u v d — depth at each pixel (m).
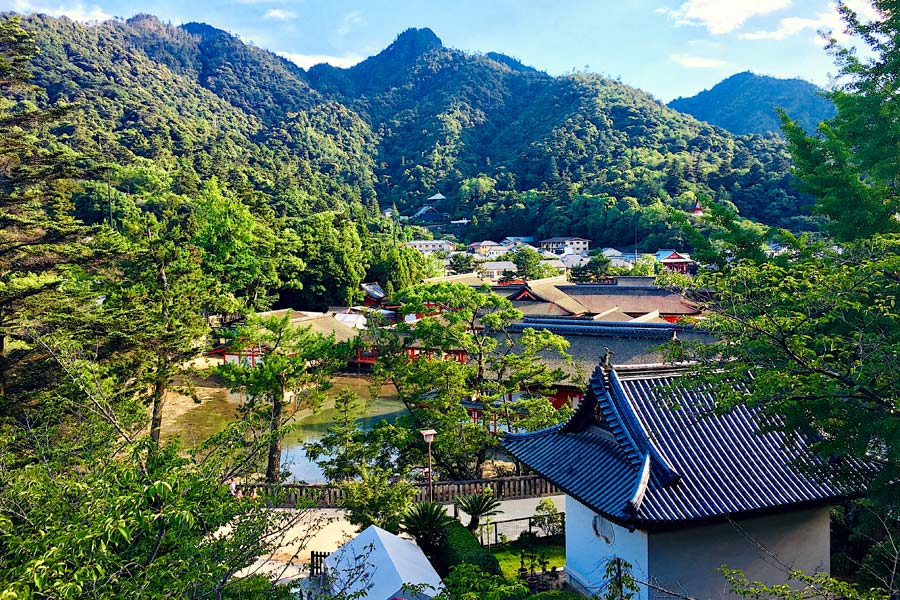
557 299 55.34
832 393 9.02
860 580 13.01
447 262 121.00
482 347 26.27
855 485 11.77
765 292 10.78
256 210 84.19
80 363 14.30
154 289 25.78
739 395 10.23
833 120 17.64
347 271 76.00
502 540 18.53
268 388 25.69
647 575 12.30
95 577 5.36
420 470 24.67
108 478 8.63
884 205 15.45
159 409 25.86
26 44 17.59
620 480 12.99
